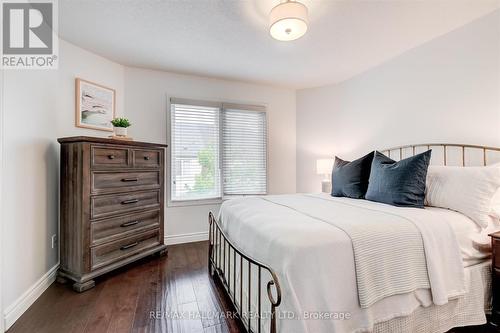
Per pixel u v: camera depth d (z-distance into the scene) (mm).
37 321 1626
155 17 2025
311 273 1118
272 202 2207
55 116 2260
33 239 1892
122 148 2361
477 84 2096
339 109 3590
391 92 2848
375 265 1235
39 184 1988
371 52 2678
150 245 2684
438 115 2389
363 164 2467
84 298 1906
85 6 1882
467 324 1496
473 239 1571
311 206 1950
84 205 2049
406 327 1304
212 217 2299
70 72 2479
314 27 2156
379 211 1675
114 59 2855
